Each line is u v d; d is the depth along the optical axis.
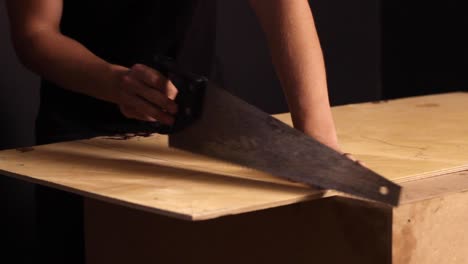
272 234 1.32
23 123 2.36
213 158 1.28
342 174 1.17
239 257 1.37
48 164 1.36
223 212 1.08
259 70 2.81
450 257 1.25
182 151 1.45
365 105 1.88
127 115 1.35
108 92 1.35
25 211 2.37
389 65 3.18
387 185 1.13
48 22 1.49
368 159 1.38
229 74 2.74
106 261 1.56
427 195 1.21
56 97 1.79
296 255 1.29
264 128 1.23
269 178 1.26
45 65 1.43
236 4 2.73
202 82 1.26
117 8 1.78
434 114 1.76
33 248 2.39
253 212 1.34
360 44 3.11
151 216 1.46
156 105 1.30
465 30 3.03
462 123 1.67
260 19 1.42
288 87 1.38
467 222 1.25
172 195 1.16
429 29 3.12
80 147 1.48
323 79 1.39
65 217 1.68
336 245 1.24
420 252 1.21
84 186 1.21
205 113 1.27
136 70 1.29
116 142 1.52
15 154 1.43
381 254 1.19
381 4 3.15
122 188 1.20
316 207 1.26
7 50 2.31
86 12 1.78
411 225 1.19
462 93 2.04
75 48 1.42
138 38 1.81
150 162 1.37
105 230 1.55
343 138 1.54
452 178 1.30
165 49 1.85
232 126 1.25
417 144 1.48
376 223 1.19
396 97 3.19
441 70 3.11
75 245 1.69
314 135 1.35
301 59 1.38
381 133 1.58
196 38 1.95
